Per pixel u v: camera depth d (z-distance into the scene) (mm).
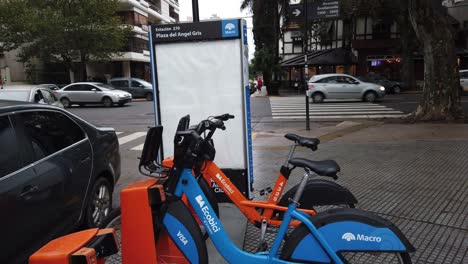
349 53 34406
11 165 3305
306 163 2975
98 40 30812
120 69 42906
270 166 7543
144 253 2883
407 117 13133
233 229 4445
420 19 12227
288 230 3164
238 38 4797
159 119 5109
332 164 2959
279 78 32562
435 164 7109
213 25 4816
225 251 2936
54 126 4148
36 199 3398
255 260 2869
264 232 3248
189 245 2900
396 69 35469
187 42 4930
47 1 30516
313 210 3402
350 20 35969
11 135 3457
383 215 4770
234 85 4898
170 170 3014
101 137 4949
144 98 29828
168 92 5051
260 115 17250
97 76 41906
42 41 30188
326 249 2656
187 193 2969
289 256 2742
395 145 8969
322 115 16531
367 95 21547
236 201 3357
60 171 3840
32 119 3838
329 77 22125
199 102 4996
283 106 20766
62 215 3807
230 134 4969
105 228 3043
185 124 3148
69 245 2516
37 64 40188
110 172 5000
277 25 31500
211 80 4934
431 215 4738
